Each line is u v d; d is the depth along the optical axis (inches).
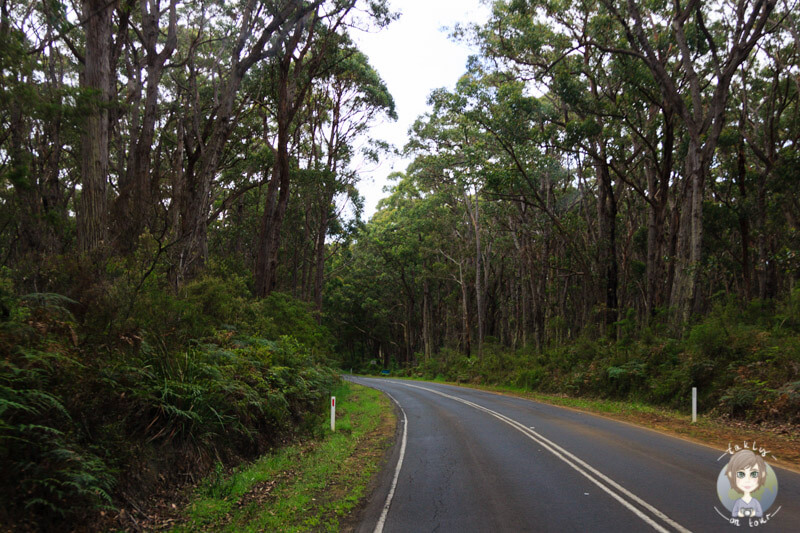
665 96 895.7
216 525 267.7
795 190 1059.3
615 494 291.7
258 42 805.9
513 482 328.2
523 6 973.8
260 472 357.4
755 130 1223.5
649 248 1087.0
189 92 1165.7
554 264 1499.8
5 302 295.3
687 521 244.2
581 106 1013.8
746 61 1145.4
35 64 565.9
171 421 329.1
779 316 749.3
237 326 684.7
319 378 722.2
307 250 1969.7
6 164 329.7
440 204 1868.8
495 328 2356.1
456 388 1328.7
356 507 294.7
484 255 1983.3
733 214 1247.5
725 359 669.3
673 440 470.0
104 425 282.4
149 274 516.7
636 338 974.4
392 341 3112.7
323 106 1513.3
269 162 1360.7
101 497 245.8
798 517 245.0
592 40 1005.2
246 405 419.8
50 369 266.7
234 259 1097.4
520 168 1104.2
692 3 792.9
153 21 786.8
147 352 361.1
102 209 518.3
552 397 975.6
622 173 1143.0
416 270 2474.2
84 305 355.9
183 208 1061.1
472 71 1125.1
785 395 528.4
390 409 811.4
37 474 220.7
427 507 285.1
